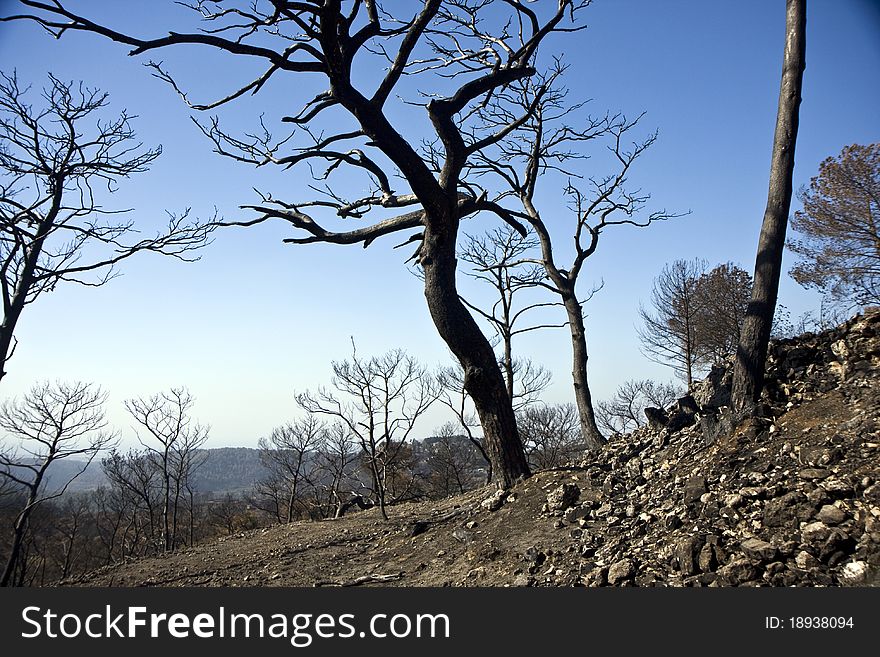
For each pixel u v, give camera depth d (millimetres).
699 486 7027
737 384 8375
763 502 6172
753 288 8688
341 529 12055
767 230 8750
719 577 5312
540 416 34344
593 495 8305
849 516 5441
